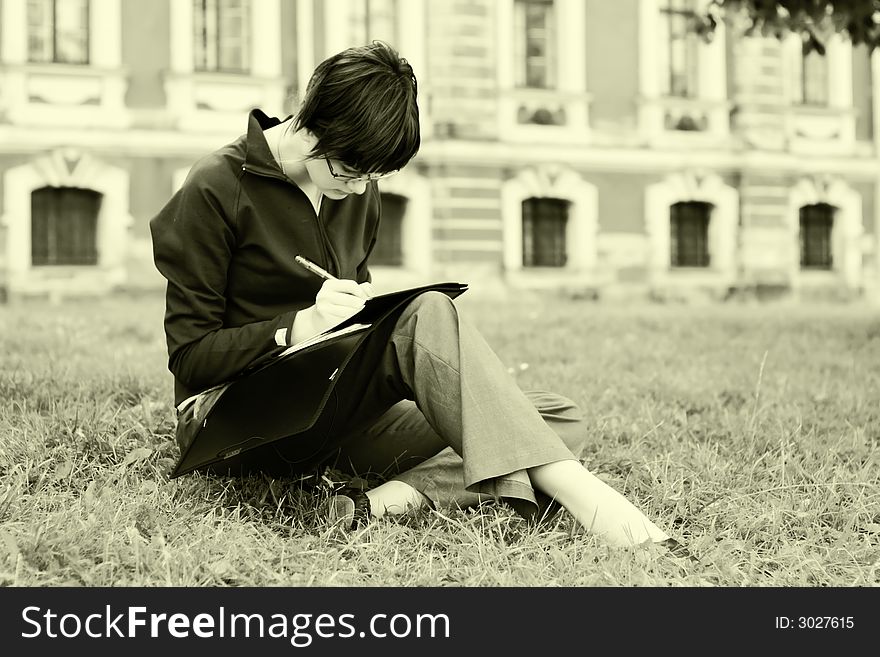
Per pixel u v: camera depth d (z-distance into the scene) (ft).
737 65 55.26
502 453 8.29
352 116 8.21
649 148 53.78
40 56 45.11
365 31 49.01
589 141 52.65
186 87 46.70
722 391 17.71
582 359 22.27
